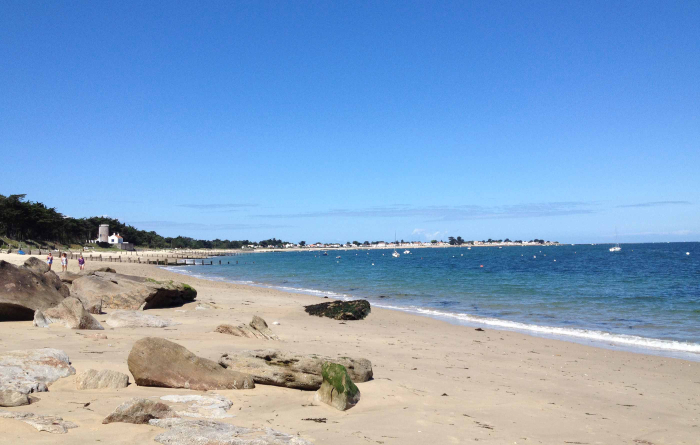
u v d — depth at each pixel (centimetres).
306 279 5334
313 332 1666
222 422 595
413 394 877
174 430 534
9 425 515
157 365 783
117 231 17075
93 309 1736
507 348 1532
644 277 5084
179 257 13400
